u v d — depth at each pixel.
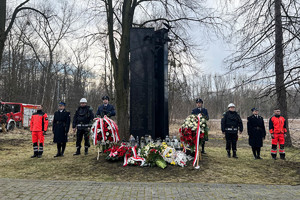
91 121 7.53
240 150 9.92
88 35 11.89
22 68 29.61
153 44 7.88
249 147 11.12
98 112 7.88
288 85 6.34
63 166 6.39
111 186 4.62
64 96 32.22
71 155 8.12
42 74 33.38
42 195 4.08
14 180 4.96
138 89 7.76
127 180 5.14
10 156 8.12
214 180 5.18
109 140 6.89
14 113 19.03
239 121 8.00
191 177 5.38
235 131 7.96
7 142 12.02
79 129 8.14
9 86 26.22
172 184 4.76
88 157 7.47
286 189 4.52
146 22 11.86
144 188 4.51
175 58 12.22
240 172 5.88
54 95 31.42
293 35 6.48
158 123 7.79
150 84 7.77
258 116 7.89
